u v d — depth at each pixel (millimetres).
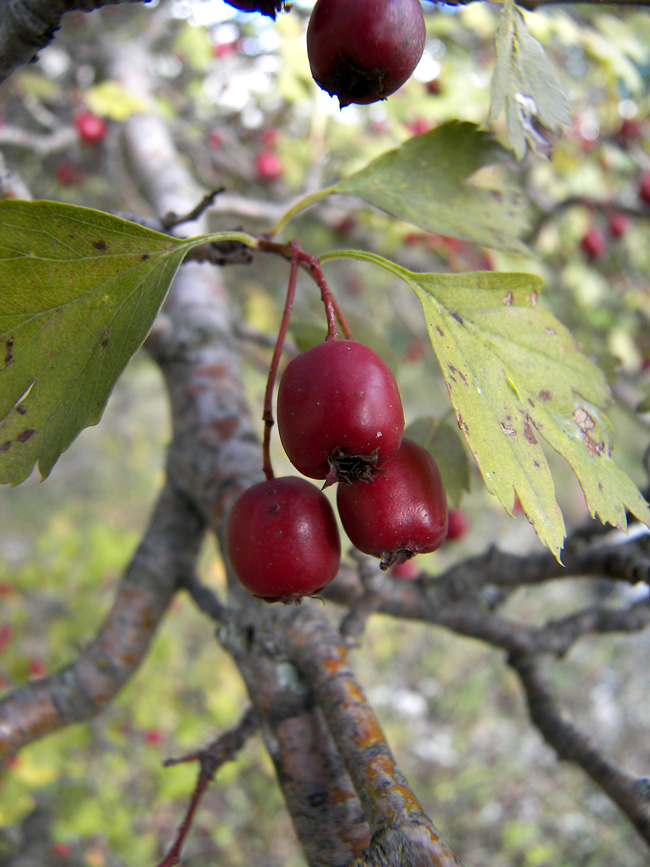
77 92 331
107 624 145
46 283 83
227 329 176
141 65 316
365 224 327
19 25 85
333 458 81
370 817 80
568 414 85
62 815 285
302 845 101
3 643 300
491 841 396
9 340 83
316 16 83
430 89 279
